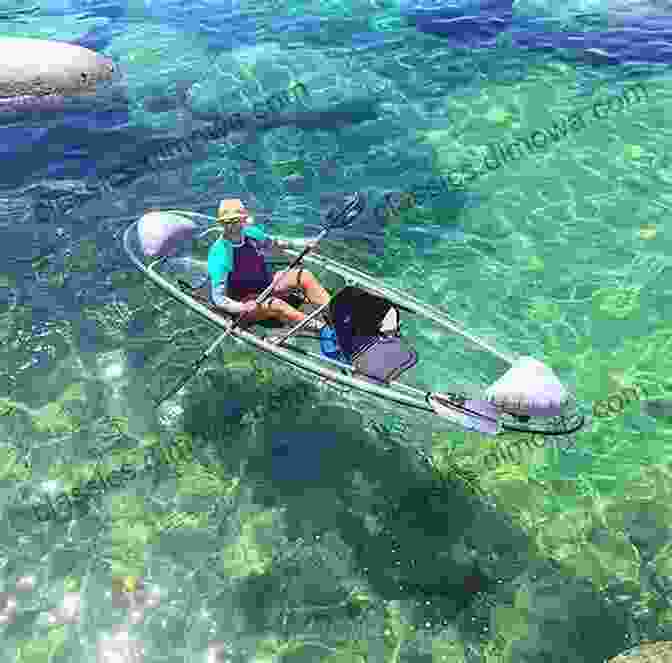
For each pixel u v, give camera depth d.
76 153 9.82
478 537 5.37
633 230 8.39
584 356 6.85
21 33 13.29
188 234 6.90
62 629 4.85
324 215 8.75
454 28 13.06
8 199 8.91
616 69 11.56
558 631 4.78
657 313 7.29
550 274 7.84
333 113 10.63
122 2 14.84
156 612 4.94
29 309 7.32
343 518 5.51
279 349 6.02
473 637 4.77
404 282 7.77
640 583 5.02
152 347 6.93
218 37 13.00
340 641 4.76
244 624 4.86
